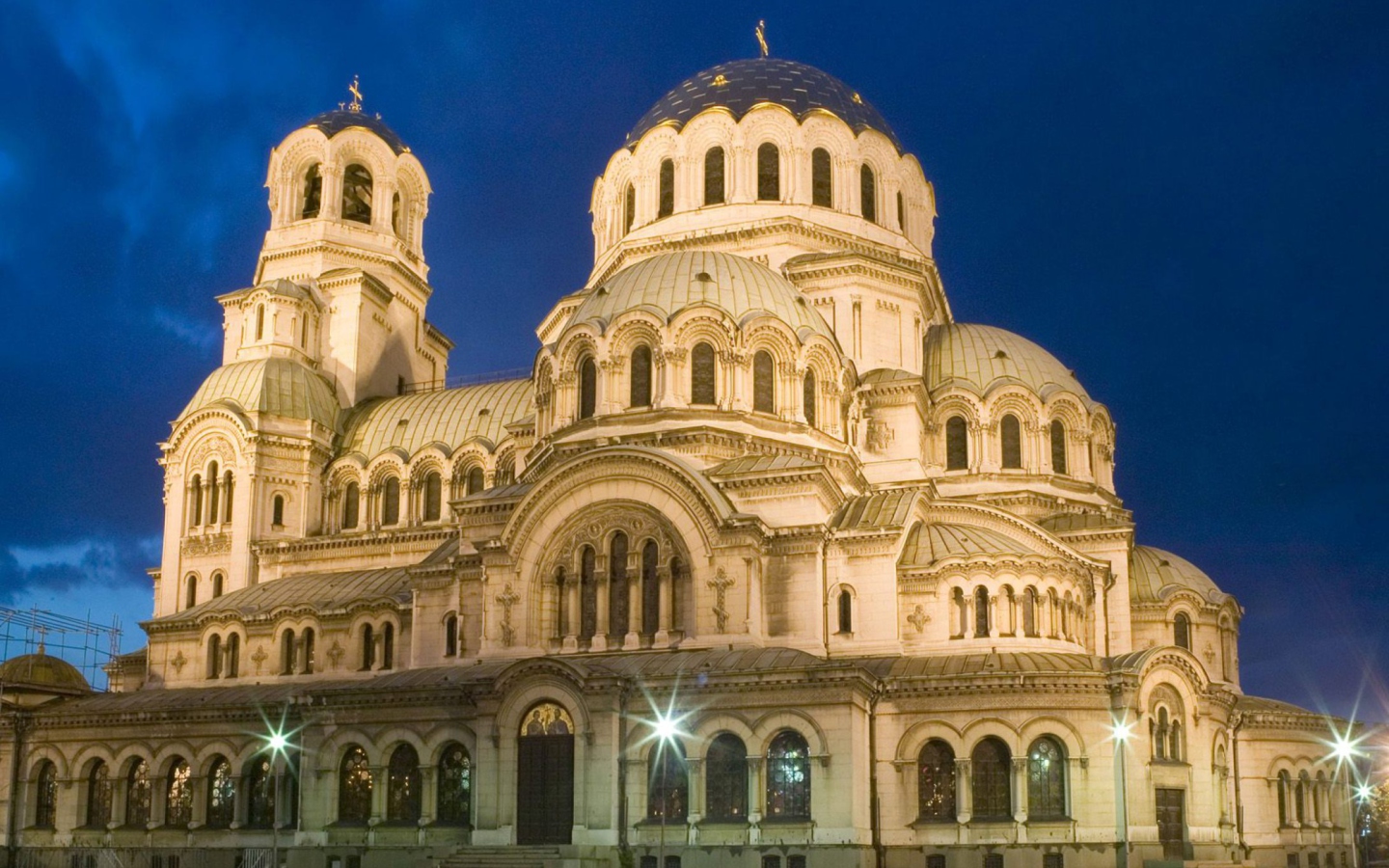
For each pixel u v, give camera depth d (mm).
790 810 60094
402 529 89750
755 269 79750
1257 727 74562
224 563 91625
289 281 101250
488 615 69875
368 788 66500
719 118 92000
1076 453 88562
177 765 74125
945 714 62562
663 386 73250
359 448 95062
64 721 76688
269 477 92750
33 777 77000
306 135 106938
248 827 71250
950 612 69062
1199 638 84188
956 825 61281
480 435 92500
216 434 93125
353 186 110000
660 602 67312
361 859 64750
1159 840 62281
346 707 67188
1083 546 81562
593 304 78375
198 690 81125
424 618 74875
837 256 86125
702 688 61469
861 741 61062
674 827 60469
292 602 82750
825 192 92062
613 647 67688
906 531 70562
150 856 72438
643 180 93938
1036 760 61938
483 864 59719
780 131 91688
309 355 100125
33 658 86000
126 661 95812
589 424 74125
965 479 86188
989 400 86938
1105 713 62250
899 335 87125
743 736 60781
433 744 65188
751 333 74625
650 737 61531
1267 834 73438
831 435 76750
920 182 97875
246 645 82625
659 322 73938
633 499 68438
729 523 66562
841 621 69062
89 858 73938
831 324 86062
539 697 62531
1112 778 61406
